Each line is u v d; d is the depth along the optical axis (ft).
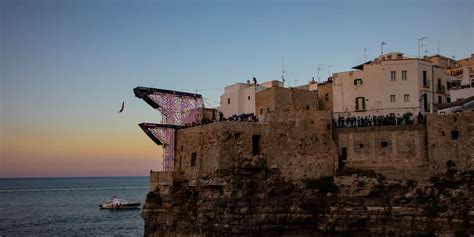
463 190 206.69
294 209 229.45
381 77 268.21
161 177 267.18
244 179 230.89
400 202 218.18
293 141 242.58
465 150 215.72
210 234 227.61
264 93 279.49
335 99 279.28
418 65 265.13
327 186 235.20
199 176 247.91
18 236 351.25
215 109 313.32
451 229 203.82
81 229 386.11
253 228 223.51
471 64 338.34
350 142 242.58
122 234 359.46
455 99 262.67
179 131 276.41
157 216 263.90
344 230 224.12
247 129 238.07
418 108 260.62
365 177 229.25
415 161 227.20
